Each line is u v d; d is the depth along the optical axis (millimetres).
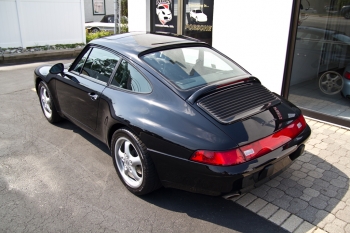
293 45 5215
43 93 5035
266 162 2607
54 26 11734
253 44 5730
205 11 6918
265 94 3240
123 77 3357
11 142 4402
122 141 3232
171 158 2723
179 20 7613
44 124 5066
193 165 2596
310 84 5922
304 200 3139
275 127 2818
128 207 3061
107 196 3223
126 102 3154
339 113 5020
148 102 2998
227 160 2486
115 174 3631
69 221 2852
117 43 3678
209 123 2650
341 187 3338
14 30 10773
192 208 3061
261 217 2922
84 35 12719
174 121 2760
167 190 3340
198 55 3604
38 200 3143
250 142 2582
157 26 8234
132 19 8664
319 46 5680
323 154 4020
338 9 5332
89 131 3957
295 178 3510
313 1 5457
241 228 2791
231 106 2855
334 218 2883
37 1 11039
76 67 4168
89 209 3020
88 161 3914
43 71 4883
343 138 4457
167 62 3295
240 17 5809
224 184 2533
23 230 2730
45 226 2783
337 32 5414
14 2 10555
